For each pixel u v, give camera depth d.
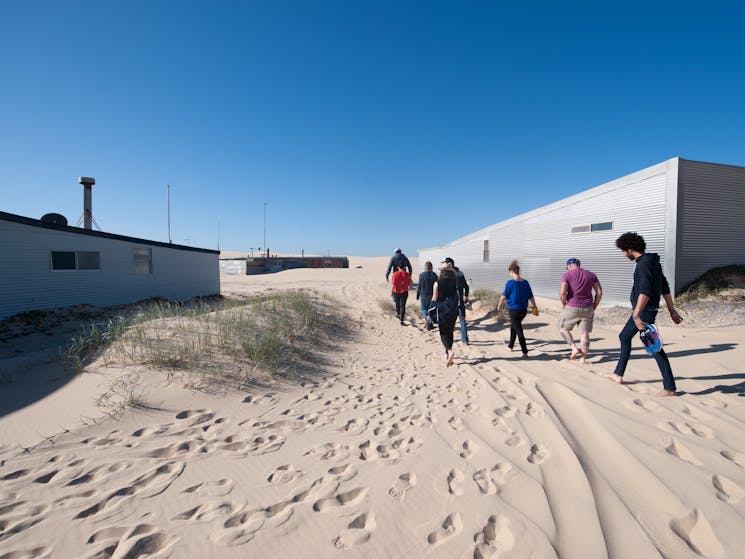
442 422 3.62
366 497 2.41
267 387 4.71
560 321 5.55
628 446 2.88
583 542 1.94
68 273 11.19
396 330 9.41
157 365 4.75
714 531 2.00
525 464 2.75
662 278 3.98
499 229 17.70
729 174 10.99
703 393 3.88
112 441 3.19
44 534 2.08
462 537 2.02
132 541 2.02
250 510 2.29
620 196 11.88
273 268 47.09
